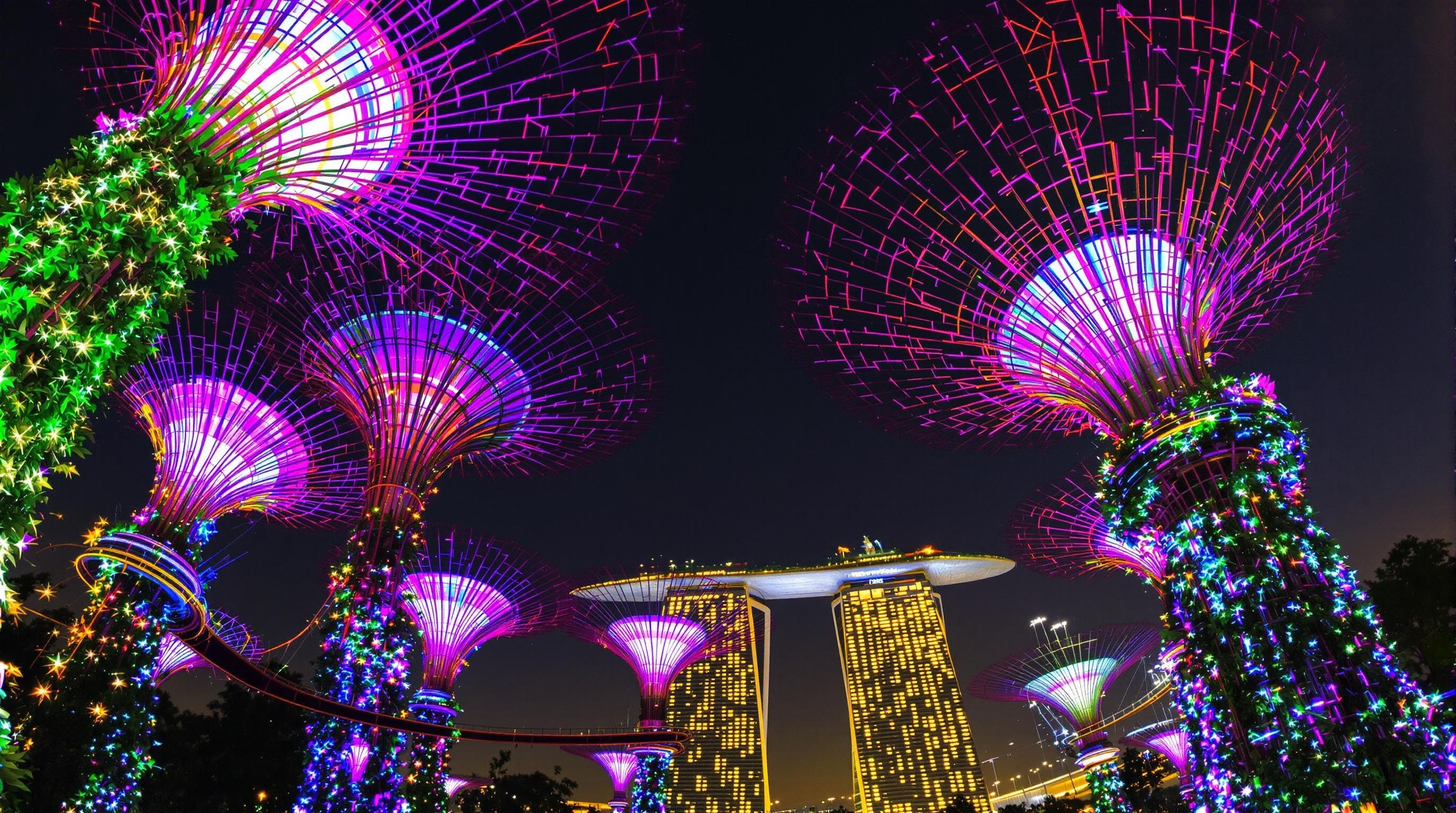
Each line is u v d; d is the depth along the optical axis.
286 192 13.96
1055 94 17.80
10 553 7.96
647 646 43.72
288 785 37.16
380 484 23.50
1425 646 30.23
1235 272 19.67
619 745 39.53
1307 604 15.42
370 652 21.72
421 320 24.59
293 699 21.14
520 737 30.97
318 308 23.80
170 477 22.78
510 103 14.38
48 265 8.58
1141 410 18.59
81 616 20.55
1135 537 19.30
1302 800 14.37
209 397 23.66
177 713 37.75
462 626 32.47
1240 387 17.91
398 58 13.20
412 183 15.49
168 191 10.09
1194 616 16.77
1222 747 16.47
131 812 19.98
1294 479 16.95
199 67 11.38
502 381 25.47
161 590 21.19
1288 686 14.98
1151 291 18.77
